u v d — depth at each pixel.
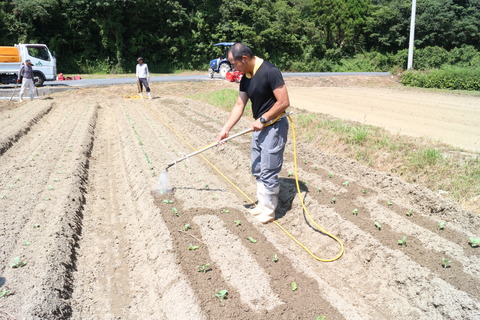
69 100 18.12
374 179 6.77
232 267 4.18
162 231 4.91
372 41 48.72
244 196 6.59
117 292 4.20
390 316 3.87
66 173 7.17
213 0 40.50
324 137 9.45
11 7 33.44
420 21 45.41
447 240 4.73
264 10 41.28
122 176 7.67
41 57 20.58
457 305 3.73
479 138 9.84
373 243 4.76
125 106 16.66
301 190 6.34
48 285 3.86
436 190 6.38
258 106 5.16
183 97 18.66
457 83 25.31
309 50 43.94
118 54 35.41
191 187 6.42
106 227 5.64
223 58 25.86
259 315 3.51
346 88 24.97
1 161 7.95
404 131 10.70
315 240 5.20
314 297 3.78
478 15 46.03
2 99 17.89
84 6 34.56
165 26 37.88
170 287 3.98
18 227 5.03
